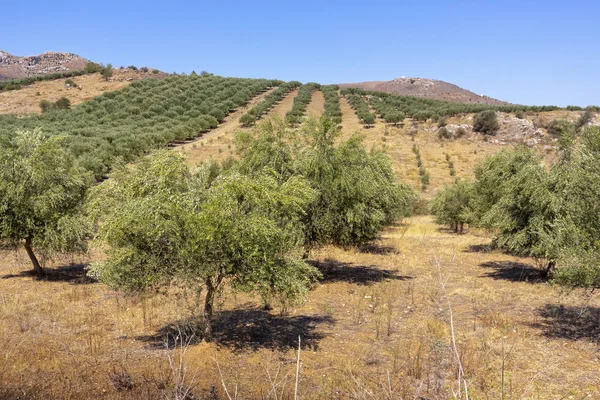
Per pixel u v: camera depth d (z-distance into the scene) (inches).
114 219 280.4
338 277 557.6
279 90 3137.3
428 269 618.5
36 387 236.2
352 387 231.9
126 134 1695.4
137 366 268.1
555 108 2388.0
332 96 3097.9
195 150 1721.2
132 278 287.1
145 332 337.4
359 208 486.6
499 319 372.5
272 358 286.5
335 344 316.2
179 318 365.1
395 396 220.4
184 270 279.6
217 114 2300.7
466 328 351.6
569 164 466.3
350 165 499.5
